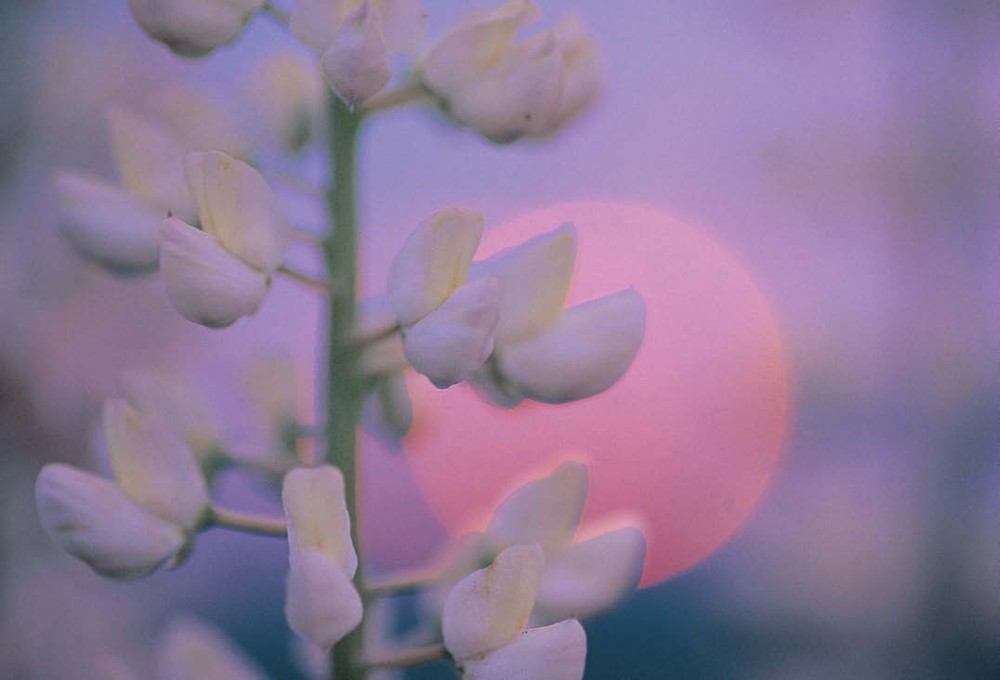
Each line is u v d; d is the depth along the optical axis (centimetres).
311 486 17
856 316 48
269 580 46
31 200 38
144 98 38
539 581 17
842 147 48
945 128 47
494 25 18
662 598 50
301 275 18
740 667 47
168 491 18
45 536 37
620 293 19
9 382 37
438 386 17
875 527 47
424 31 18
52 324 38
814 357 48
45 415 38
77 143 38
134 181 20
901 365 48
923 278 47
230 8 18
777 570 48
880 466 48
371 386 18
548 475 19
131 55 39
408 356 17
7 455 37
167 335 40
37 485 18
